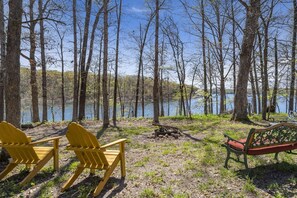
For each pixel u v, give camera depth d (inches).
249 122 416.2
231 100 735.7
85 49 557.6
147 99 1152.2
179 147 243.6
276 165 178.4
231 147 175.6
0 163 199.8
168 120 476.1
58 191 147.0
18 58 206.7
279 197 129.6
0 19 309.9
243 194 135.0
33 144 159.9
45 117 557.9
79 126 136.2
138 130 360.5
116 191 143.8
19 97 208.1
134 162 199.6
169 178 160.7
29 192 146.0
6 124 155.3
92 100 1053.2
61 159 213.6
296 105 772.6
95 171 177.2
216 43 679.1
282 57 520.7
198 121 446.0
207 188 143.5
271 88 624.4
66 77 978.7
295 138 171.8
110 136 321.4
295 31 531.5
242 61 425.7
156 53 449.4
